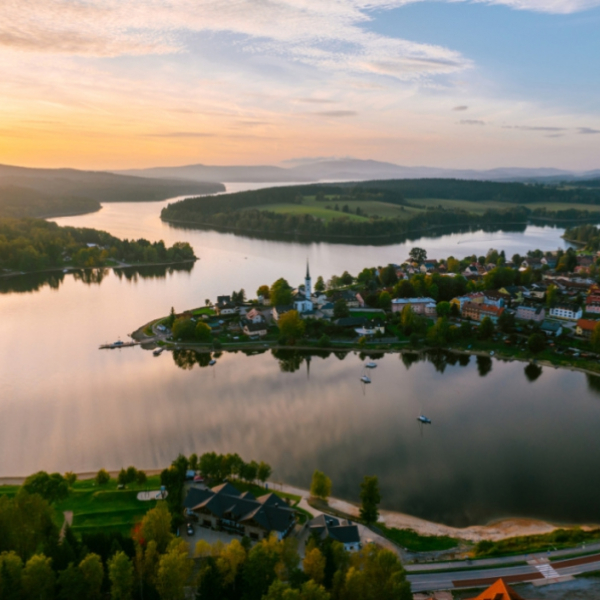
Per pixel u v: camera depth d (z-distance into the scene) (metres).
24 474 131.12
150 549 86.12
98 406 170.50
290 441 147.75
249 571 82.50
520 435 152.38
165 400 175.50
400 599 78.62
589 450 144.12
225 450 142.88
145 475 122.19
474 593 89.62
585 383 192.25
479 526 112.88
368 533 108.25
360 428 156.00
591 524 113.44
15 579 76.62
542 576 94.00
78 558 85.25
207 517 107.25
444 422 160.25
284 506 110.44
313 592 76.06
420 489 125.75
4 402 173.12
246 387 188.00
